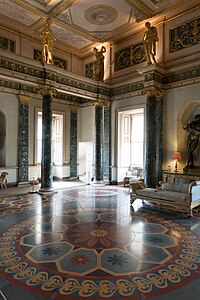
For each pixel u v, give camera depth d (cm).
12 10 893
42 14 921
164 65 957
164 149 965
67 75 981
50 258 385
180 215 642
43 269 350
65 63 1247
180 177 832
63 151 1333
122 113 1207
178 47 920
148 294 291
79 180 1335
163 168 964
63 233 498
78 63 1309
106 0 841
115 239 468
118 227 540
